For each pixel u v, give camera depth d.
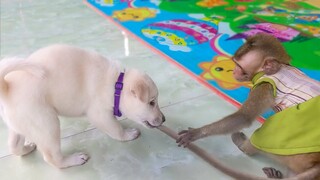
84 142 0.89
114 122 0.84
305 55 1.16
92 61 0.79
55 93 0.75
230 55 1.19
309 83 0.74
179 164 0.82
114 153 0.86
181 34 1.33
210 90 1.05
